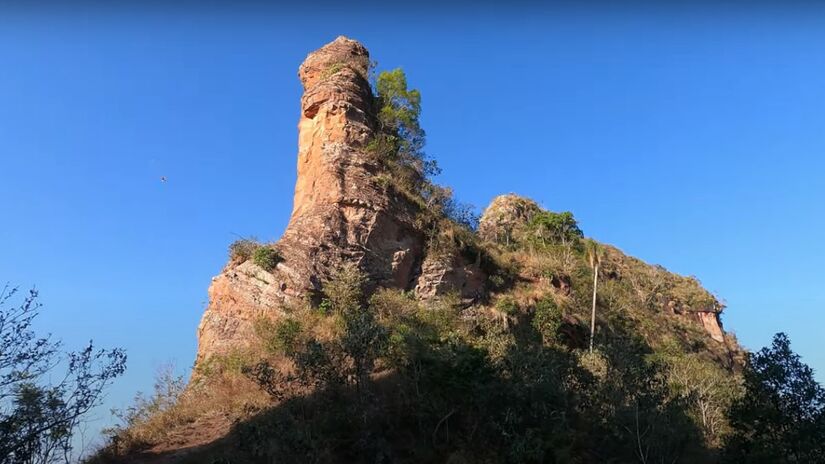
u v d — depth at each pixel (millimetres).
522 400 17734
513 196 61656
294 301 25859
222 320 26562
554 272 37250
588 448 18844
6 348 12477
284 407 17188
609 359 21516
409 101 37375
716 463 20547
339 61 37281
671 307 55000
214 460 14914
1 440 12156
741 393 27578
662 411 19578
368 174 31547
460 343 20219
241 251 28766
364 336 18078
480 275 33031
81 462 15758
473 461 16266
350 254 28469
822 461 17125
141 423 18812
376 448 15945
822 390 18000
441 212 34531
